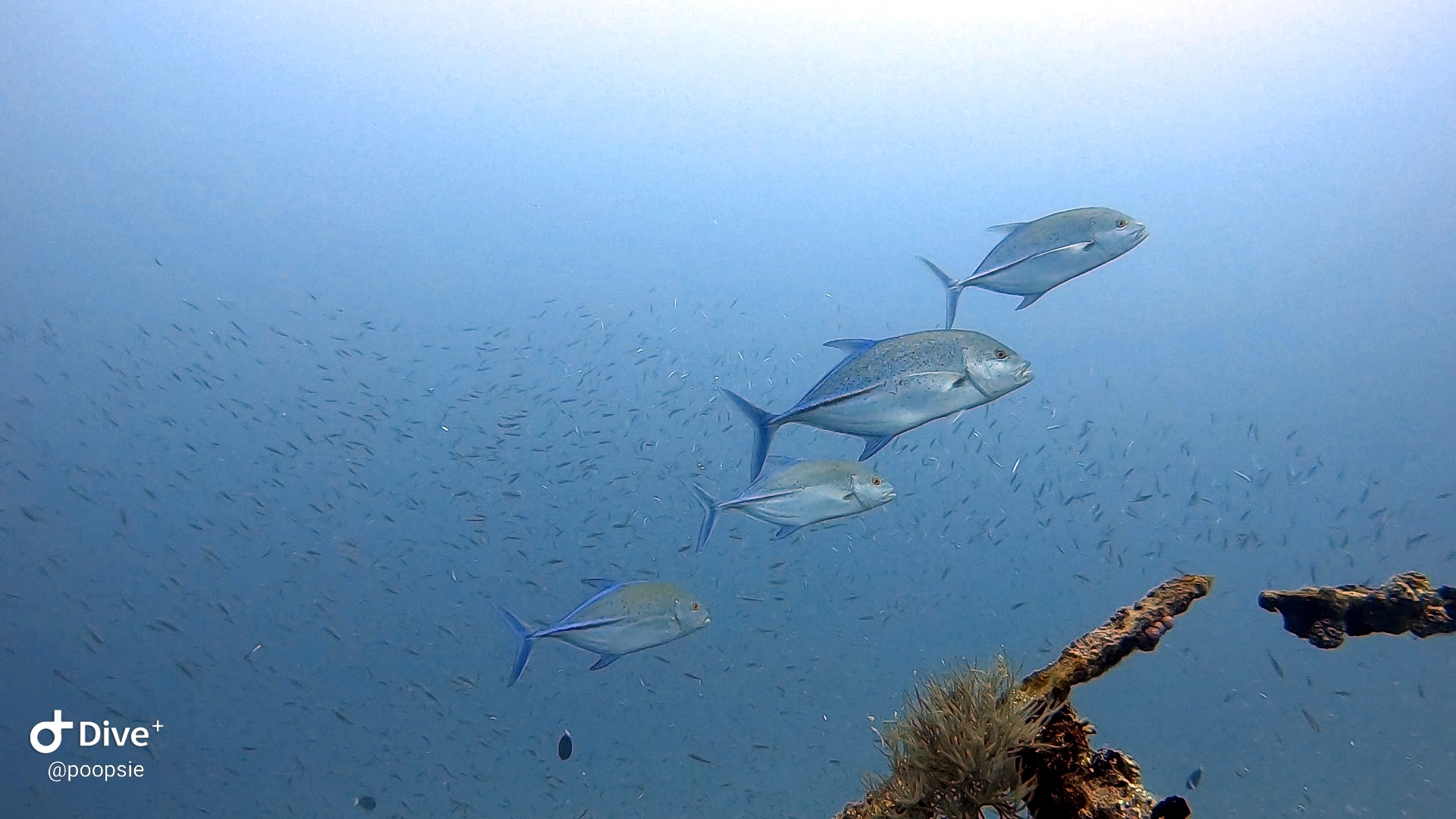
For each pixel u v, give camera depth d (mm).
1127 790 2090
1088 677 2373
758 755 8477
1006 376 2881
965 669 2357
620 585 4254
